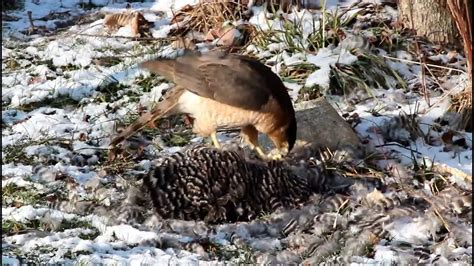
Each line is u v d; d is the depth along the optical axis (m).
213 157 11.71
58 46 18.52
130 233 10.78
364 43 16.34
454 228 11.03
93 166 13.41
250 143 13.11
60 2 22.33
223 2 18.62
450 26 17.16
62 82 16.70
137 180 12.64
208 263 9.94
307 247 10.55
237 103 12.35
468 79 14.68
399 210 11.38
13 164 13.30
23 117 15.41
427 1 17.12
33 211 11.42
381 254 10.33
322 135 13.49
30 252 10.24
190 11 19.36
